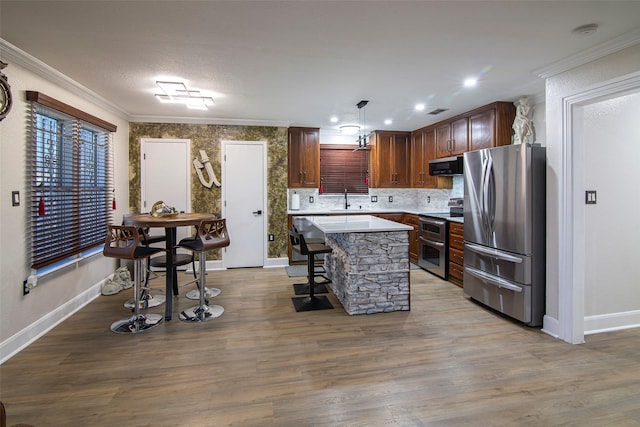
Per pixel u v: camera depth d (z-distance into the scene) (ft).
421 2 6.10
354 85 11.00
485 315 10.76
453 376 7.24
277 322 10.24
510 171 9.98
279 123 16.87
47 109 9.59
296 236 11.46
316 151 18.43
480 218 11.29
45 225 9.44
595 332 9.45
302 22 6.87
